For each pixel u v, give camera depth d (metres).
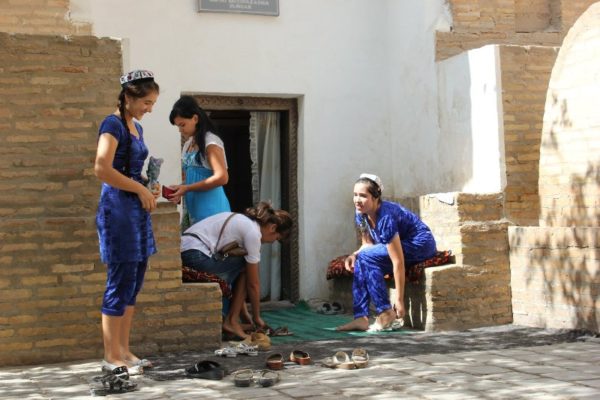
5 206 6.19
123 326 5.61
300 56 9.02
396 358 5.82
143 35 8.42
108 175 5.20
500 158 7.76
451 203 7.46
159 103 8.48
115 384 4.92
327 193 9.12
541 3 9.12
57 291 6.09
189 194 7.16
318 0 9.10
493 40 8.78
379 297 7.27
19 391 5.08
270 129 9.27
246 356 6.07
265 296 9.20
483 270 7.34
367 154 9.28
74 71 6.42
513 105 7.85
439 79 8.54
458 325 7.21
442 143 8.53
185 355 6.22
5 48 6.27
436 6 8.63
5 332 5.97
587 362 5.51
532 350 6.04
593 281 6.62
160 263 6.34
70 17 8.07
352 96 9.23
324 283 9.09
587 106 7.21
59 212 6.31
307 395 4.72
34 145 6.29
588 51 7.24
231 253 6.73
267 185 9.27
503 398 4.54
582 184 7.24
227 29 8.75
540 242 7.11
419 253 7.30
